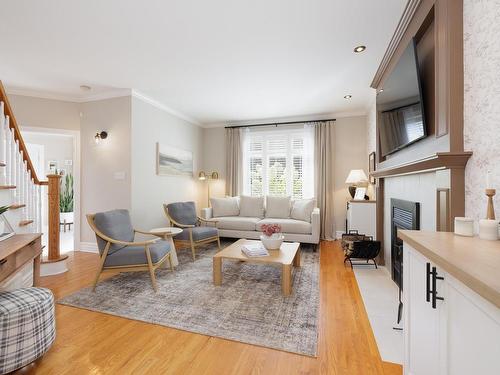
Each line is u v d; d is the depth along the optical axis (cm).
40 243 218
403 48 237
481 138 136
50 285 271
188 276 297
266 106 468
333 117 514
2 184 240
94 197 406
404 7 206
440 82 166
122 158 390
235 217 491
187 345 171
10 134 257
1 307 142
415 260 118
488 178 130
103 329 189
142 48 268
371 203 379
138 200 400
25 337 144
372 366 150
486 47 131
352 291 257
